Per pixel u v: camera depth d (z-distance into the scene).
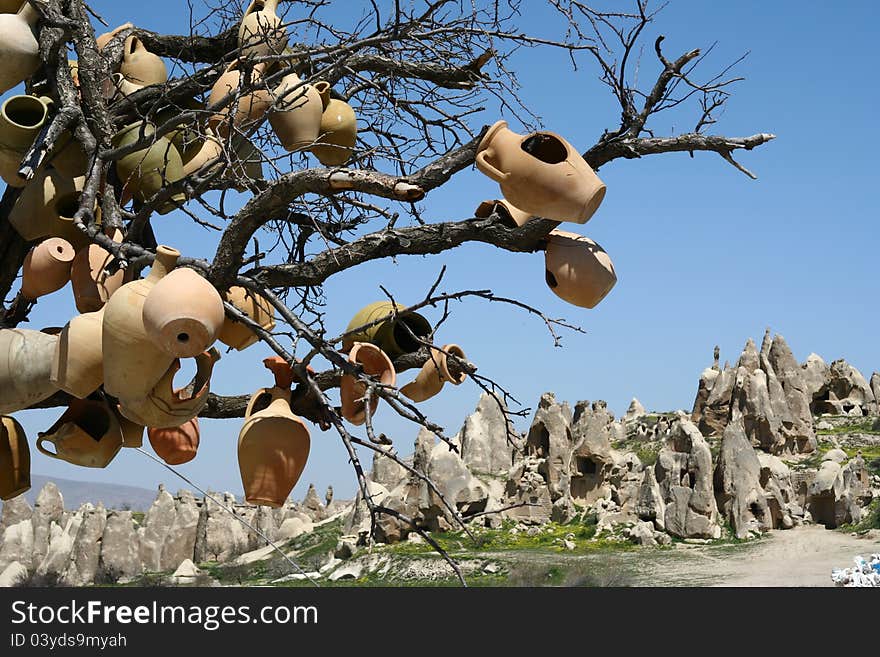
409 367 5.55
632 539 41.91
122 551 49.31
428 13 6.09
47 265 5.00
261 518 51.75
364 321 5.52
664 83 4.94
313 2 6.53
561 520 45.28
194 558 50.53
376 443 4.28
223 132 5.71
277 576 43.06
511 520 44.88
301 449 4.72
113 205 5.12
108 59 6.05
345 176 4.38
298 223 6.79
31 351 4.76
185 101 6.09
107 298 4.92
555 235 5.12
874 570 13.46
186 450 5.87
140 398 4.48
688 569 36.78
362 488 4.21
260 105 5.73
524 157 4.67
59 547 50.25
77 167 5.35
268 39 5.62
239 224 4.56
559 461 46.59
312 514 58.19
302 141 5.81
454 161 4.95
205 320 4.13
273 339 4.59
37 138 5.00
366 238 5.02
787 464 48.00
